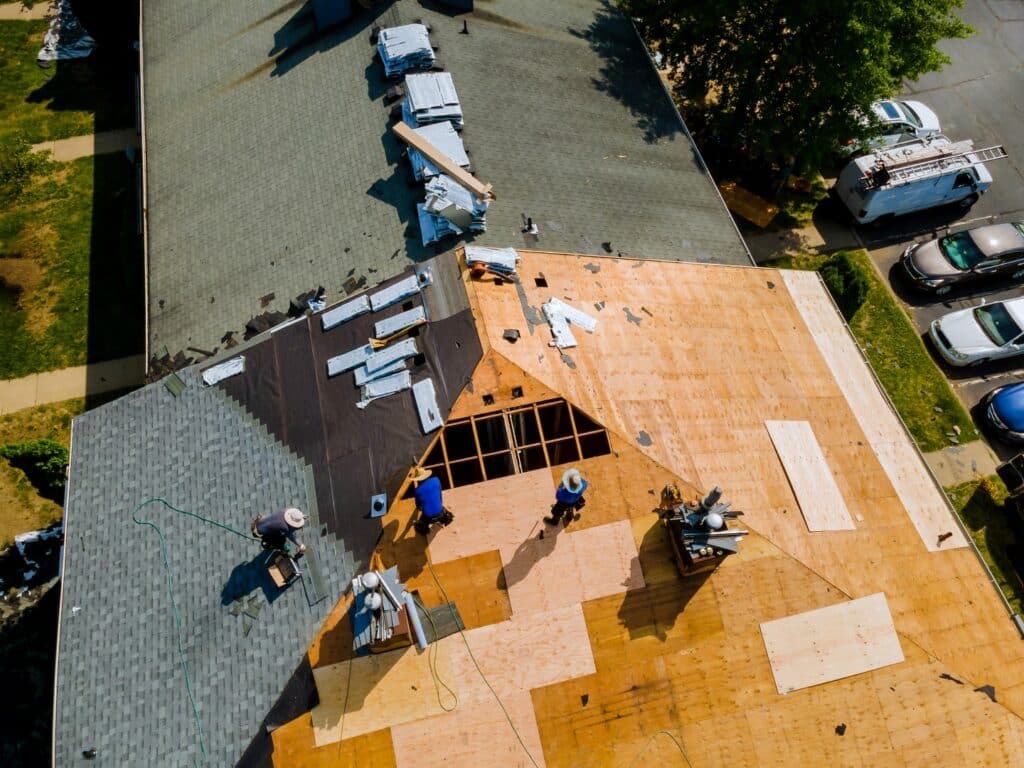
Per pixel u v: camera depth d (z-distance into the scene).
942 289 28.64
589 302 18.91
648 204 23.28
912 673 15.50
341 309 18.62
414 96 21.98
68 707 15.50
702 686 15.08
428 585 15.38
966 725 15.30
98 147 34.03
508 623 15.18
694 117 32.84
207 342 20.22
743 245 23.38
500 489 15.99
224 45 27.28
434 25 24.69
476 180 20.05
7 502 25.34
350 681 14.72
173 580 16.44
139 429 18.58
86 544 17.30
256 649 15.30
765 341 19.95
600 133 24.66
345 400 17.42
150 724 15.04
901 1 24.95
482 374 16.78
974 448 25.83
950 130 33.88
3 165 33.09
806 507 16.98
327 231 21.11
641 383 17.73
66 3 39.12
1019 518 24.11
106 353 28.50
